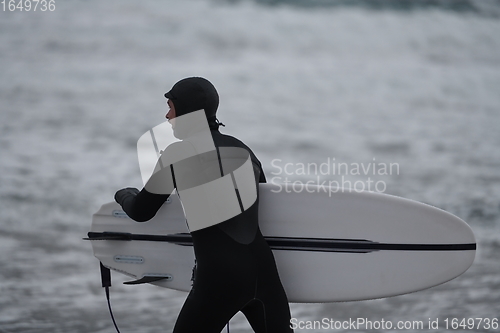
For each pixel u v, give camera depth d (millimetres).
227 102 43156
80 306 13281
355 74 52250
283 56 56656
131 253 9656
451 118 39812
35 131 34281
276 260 9297
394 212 9336
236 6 63469
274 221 9258
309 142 33594
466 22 63938
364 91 47281
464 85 49531
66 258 16719
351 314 12953
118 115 38844
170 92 7828
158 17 60844
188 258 9461
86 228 19719
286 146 32688
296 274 9305
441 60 57625
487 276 15250
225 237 7473
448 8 65875
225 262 7367
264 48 58125
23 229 19344
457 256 9438
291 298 9367
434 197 23641
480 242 18281
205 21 60625
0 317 12477
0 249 17281
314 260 9289
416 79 51219
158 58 53875
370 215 9305
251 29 60406
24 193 23516
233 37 59062
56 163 28297
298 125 37594
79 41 55500
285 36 60188
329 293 9344
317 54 57875
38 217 20719
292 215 9242
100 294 14086
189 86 7684
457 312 12938
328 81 49938
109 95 43844
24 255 16844
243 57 55812
